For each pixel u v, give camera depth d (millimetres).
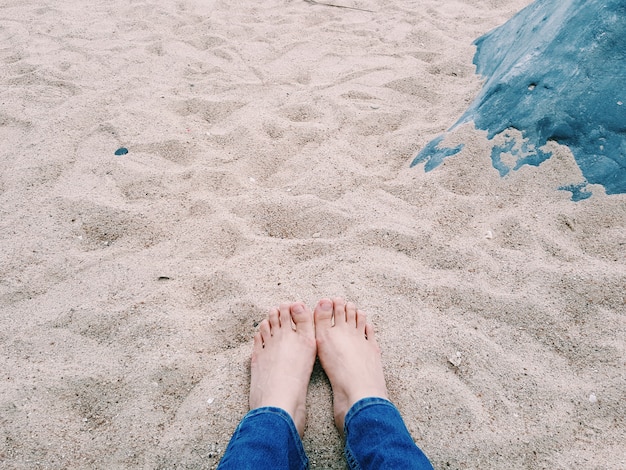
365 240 1739
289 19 3605
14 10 3750
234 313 1518
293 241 1764
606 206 1695
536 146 1859
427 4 3770
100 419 1254
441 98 2580
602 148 1763
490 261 1617
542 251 1626
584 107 1825
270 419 1177
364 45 3242
